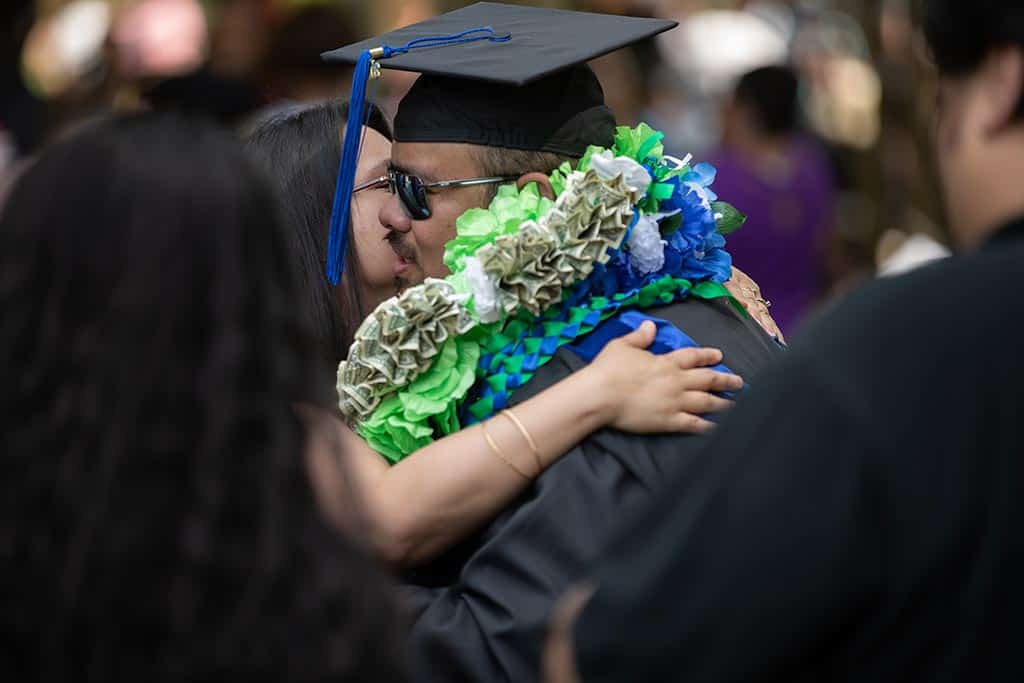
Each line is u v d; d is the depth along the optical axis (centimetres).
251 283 416
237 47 1638
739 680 412
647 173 649
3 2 1487
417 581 661
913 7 1689
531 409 621
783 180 1619
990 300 421
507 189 664
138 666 396
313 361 432
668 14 2355
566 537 604
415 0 1828
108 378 402
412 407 643
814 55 2147
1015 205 431
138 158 416
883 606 412
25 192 420
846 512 407
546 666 472
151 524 398
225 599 400
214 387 403
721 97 2116
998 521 409
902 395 413
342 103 790
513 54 675
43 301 411
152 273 406
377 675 420
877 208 1920
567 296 664
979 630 409
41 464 403
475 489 614
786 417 418
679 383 624
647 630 421
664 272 671
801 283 1641
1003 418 412
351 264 755
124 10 1769
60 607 397
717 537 416
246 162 429
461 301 648
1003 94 427
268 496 407
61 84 1980
